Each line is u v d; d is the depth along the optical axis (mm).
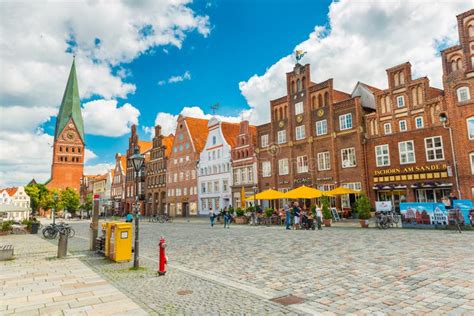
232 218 39031
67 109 132375
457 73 30125
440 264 9883
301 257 12523
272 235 21766
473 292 7098
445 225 20469
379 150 35250
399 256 11555
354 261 11148
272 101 48156
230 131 59469
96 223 18016
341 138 38812
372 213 34719
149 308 7223
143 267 12070
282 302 7223
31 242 23594
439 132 30547
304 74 43969
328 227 26500
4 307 7633
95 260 14242
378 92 36312
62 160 128375
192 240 20844
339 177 38656
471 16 29859
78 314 7047
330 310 6559
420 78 33156
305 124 43031
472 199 28031
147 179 81000
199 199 61312
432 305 6480
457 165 29031
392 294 7324
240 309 6867
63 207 105375
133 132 92625
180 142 68500
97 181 114875
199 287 8852
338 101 42125
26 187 110062
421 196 31766
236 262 12242
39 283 10031
